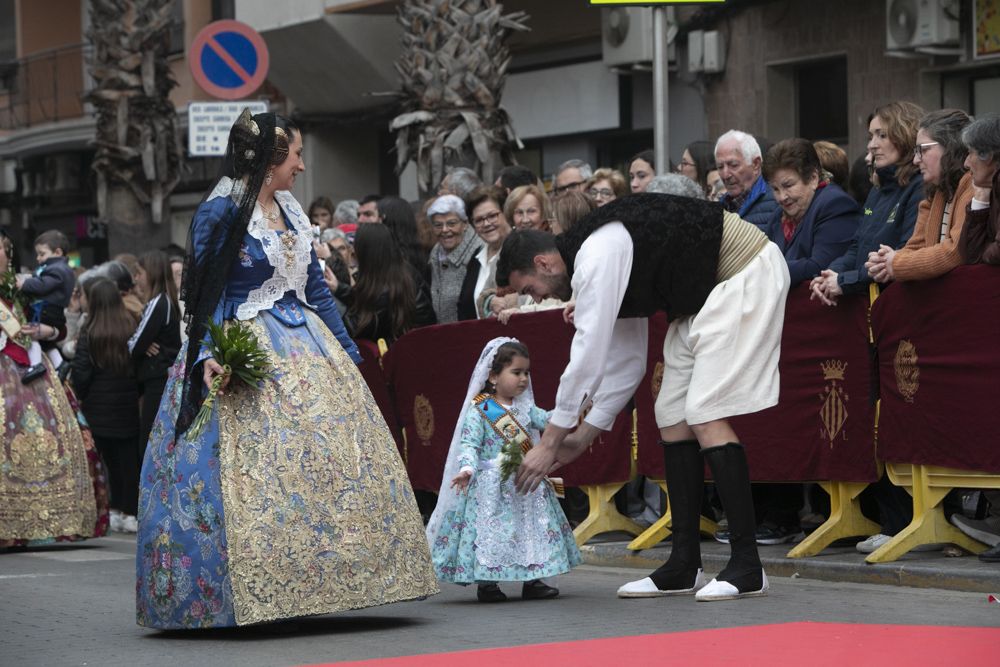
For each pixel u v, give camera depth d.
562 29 30.44
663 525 14.49
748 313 11.57
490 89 24.84
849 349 13.00
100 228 47.22
